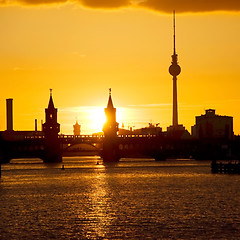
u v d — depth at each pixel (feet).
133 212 493.77
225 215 471.62
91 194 636.89
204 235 403.54
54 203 558.56
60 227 432.66
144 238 398.21
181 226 430.61
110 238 399.85
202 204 534.78
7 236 405.80
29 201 575.38
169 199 576.61
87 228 428.97
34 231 419.95
